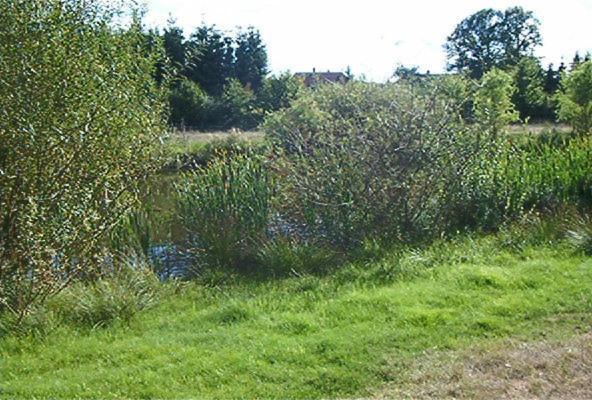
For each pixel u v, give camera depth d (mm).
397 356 4930
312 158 9055
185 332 5820
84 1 6598
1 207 6062
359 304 6203
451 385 4410
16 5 6117
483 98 10477
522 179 9336
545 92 37188
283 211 9086
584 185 9602
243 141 14336
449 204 9117
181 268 8375
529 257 7688
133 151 6824
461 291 6457
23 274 6035
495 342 5148
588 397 4164
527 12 53344
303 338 5414
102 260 6910
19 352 5473
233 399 4387
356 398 4340
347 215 8820
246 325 5895
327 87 10516
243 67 34875
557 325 5461
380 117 8945
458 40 53844
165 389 4574
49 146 6016
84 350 5395
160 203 9461
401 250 8172
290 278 7715
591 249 7699
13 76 6027
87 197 6191
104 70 6512
